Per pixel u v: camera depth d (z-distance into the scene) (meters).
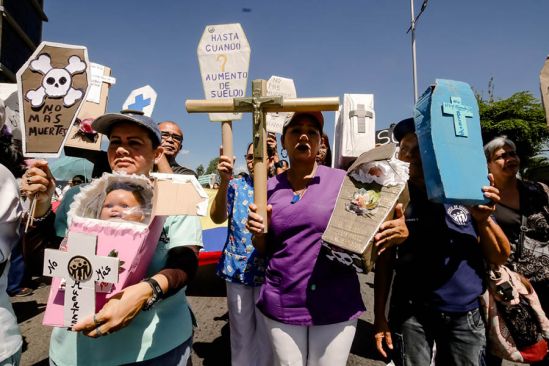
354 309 1.64
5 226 1.26
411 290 1.79
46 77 1.42
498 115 9.99
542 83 1.78
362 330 3.61
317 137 1.75
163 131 2.89
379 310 1.92
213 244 3.93
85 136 2.01
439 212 1.76
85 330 1.02
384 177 1.47
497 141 2.10
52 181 1.37
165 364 1.32
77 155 2.35
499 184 2.12
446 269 1.72
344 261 1.54
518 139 2.26
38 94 1.41
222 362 2.97
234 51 2.02
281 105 1.55
